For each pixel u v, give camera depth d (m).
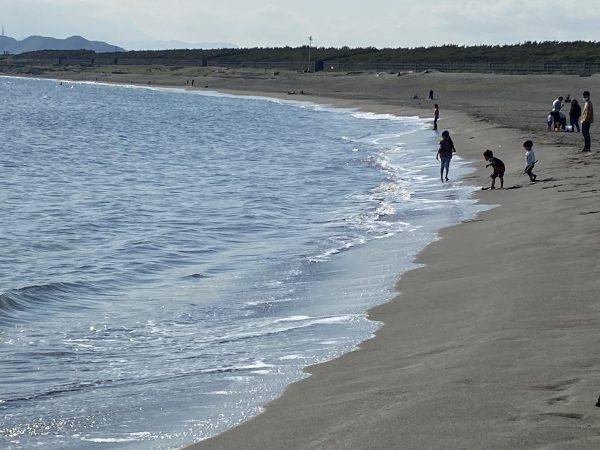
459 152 39.50
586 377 8.62
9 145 52.78
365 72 148.88
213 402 9.46
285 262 18.50
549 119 45.62
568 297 12.31
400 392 8.83
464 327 11.45
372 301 14.06
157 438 8.43
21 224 24.50
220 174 37.75
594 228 17.72
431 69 139.25
